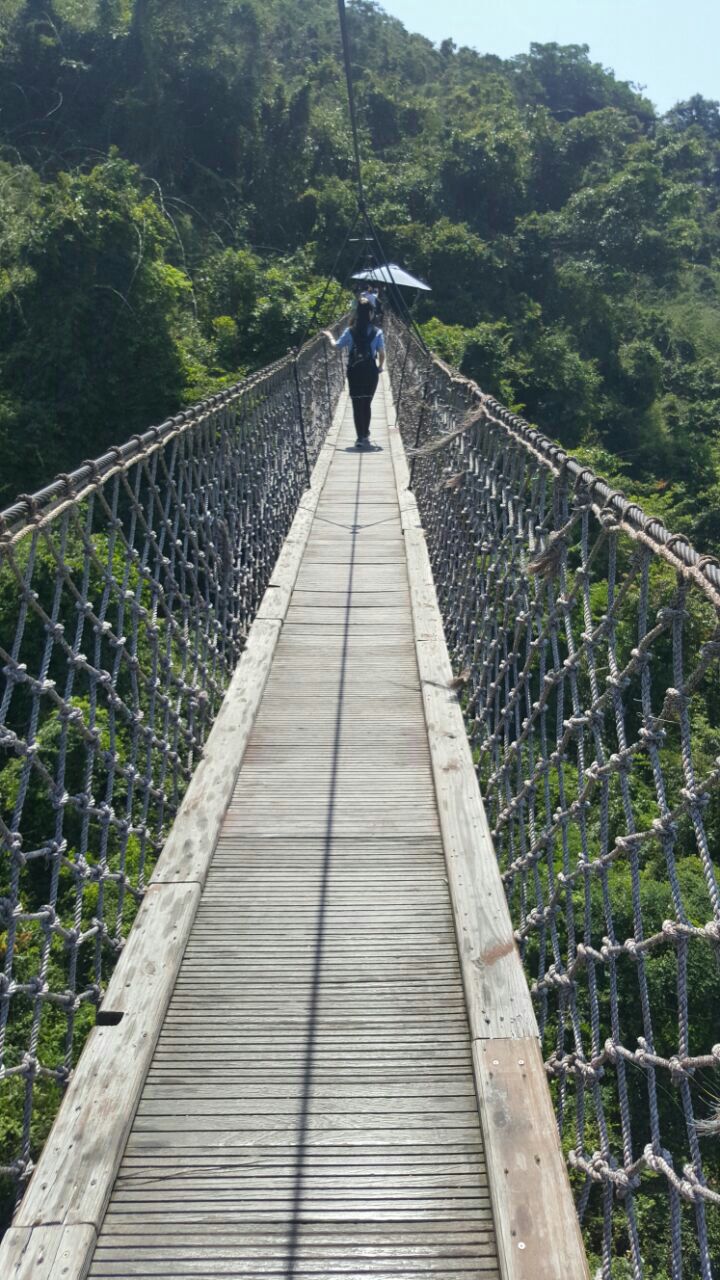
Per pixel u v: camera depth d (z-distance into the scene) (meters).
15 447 12.18
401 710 3.99
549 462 2.96
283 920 2.72
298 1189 1.96
